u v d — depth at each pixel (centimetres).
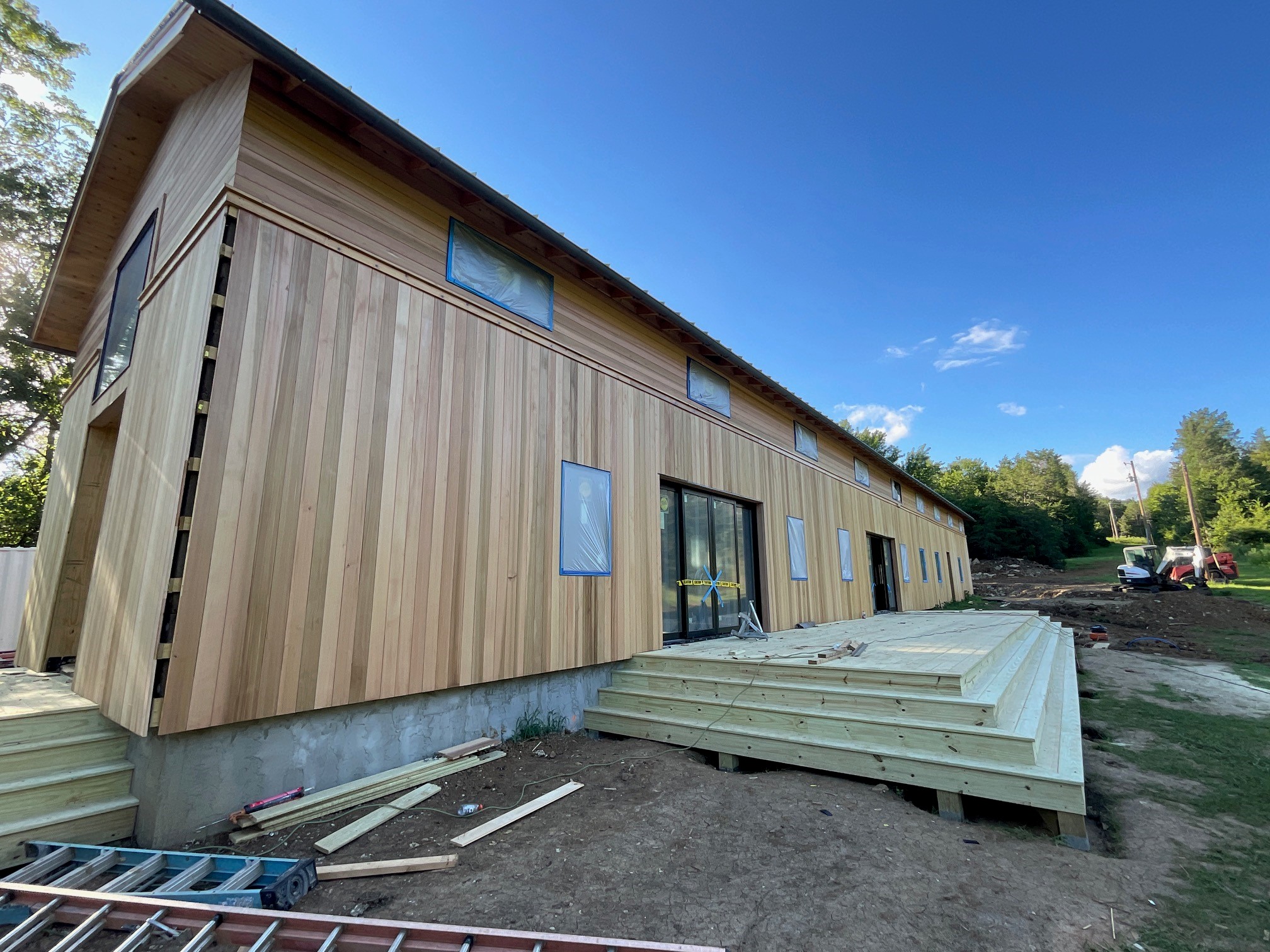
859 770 377
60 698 361
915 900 229
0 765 275
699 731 467
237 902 215
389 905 226
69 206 1515
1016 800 313
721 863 263
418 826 314
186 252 378
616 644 588
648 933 204
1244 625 1419
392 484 398
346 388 379
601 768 419
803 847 281
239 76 371
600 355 624
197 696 288
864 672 436
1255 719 584
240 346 325
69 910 207
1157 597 2027
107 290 622
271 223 353
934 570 1973
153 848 279
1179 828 318
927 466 5109
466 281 482
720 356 781
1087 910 224
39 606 568
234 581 308
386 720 391
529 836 297
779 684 467
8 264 1462
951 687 396
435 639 414
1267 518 4497
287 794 324
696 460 770
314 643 341
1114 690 739
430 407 434
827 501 1159
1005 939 201
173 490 304
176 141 471
